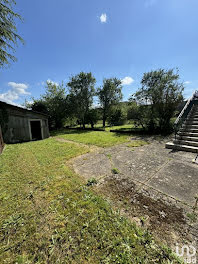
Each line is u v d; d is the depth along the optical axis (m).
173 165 3.04
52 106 15.47
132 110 9.07
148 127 7.88
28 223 1.51
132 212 1.62
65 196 2.00
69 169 3.07
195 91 7.16
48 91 15.98
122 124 16.33
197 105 6.22
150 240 1.24
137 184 2.27
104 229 1.38
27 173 2.88
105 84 15.19
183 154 3.81
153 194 1.97
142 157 3.72
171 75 6.82
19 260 1.13
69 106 14.91
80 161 3.64
